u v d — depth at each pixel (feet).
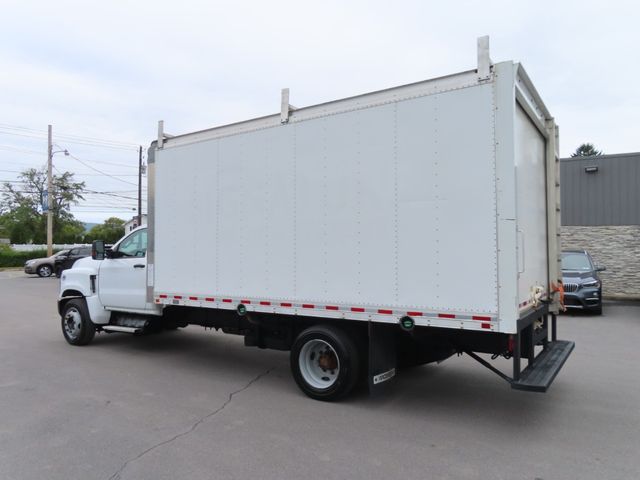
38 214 182.91
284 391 19.29
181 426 15.34
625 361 23.97
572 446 13.67
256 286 19.12
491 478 11.76
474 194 14.21
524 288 15.46
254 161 19.31
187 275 21.63
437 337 16.20
